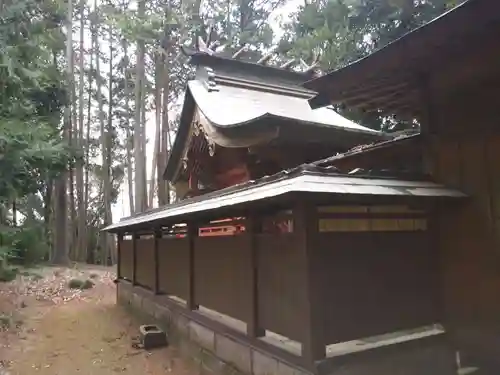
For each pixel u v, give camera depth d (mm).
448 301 4012
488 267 3684
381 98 4906
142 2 17297
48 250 20125
